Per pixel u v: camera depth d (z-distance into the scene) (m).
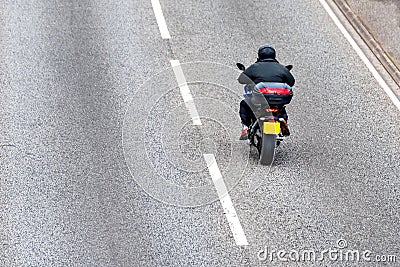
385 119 30.36
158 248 22.58
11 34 35.59
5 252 22.28
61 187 25.33
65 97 30.77
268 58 26.95
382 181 26.31
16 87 31.38
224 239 23.06
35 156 26.98
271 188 25.61
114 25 36.75
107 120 29.30
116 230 23.34
